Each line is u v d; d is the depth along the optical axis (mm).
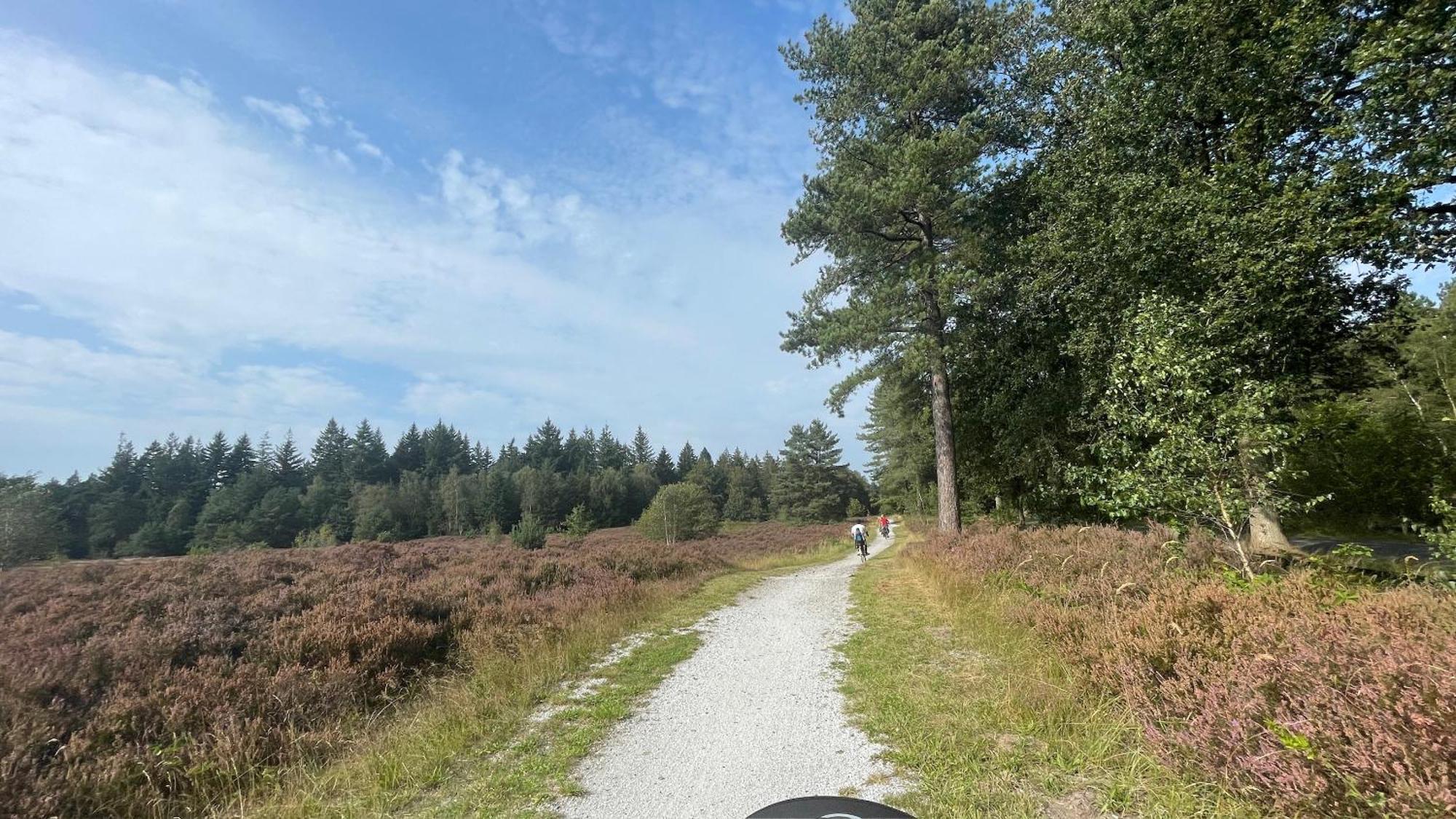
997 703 5270
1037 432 18266
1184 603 5176
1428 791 2564
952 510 18078
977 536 14031
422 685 7305
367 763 5074
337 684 6477
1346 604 4441
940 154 15422
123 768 4602
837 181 17297
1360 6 8945
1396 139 8438
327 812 4352
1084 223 12727
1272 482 6504
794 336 19672
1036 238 14414
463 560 17156
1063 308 15438
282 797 4664
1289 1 9547
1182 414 6777
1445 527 6762
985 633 7547
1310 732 3123
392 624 8297
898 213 17156
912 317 17156
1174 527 7609
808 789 4176
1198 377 6738
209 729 5355
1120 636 5078
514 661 7875
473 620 9609
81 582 11383
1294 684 3488
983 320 18281
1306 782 3010
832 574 18312
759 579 18328
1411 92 7906
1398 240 8922
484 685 7137
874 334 16812
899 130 17203
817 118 18578
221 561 13750
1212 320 9719
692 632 10117
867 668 7004
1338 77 9695
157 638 6879
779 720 5605
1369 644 3479
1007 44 16734
